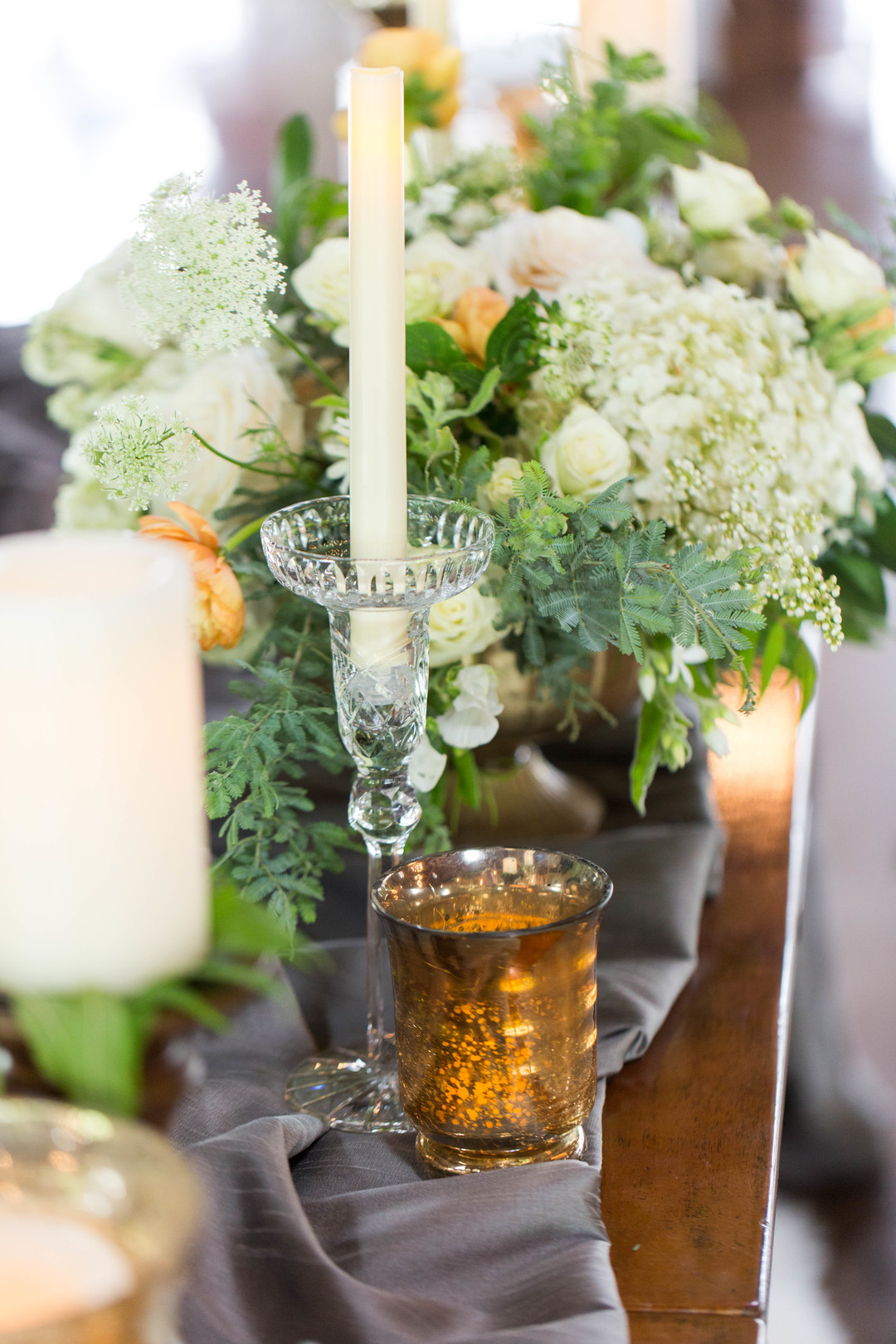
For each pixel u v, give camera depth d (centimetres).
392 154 106
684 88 174
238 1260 97
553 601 114
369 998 115
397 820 114
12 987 83
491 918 109
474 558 107
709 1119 112
